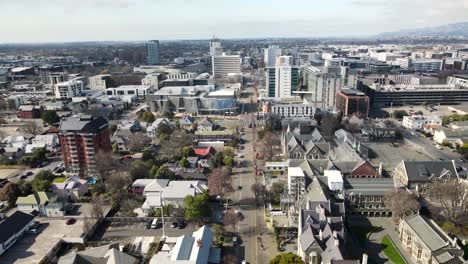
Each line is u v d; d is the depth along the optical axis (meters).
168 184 196.00
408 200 156.38
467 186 168.12
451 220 160.00
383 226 163.50
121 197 189.88
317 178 180.00
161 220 170.25
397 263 136.50
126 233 160.88
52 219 174.00
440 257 125.94
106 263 128.88
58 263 128.88
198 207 164.12
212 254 137.88
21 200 178.50
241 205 185.38
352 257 139.62
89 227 160.00
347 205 172.75
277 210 177.25
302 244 134.00
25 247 150.12
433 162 196.00
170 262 123.88
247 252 145.00
